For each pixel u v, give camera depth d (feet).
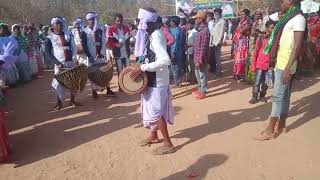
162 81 18.60
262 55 25.80
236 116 24.40
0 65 22.93
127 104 28.89
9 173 18.56
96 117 26.12
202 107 26.96
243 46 33.01
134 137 21.99
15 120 26.71
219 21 35.60
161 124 19.13
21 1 111.86
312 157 18.10
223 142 20.36
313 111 24.25
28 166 19.16
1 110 20.01
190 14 47.34
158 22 18.04
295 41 18.35
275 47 19.56
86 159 19.54
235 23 62.64
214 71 38.11
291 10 18.86
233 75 35.14
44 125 25.13
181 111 26.32
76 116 26.66
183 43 32.96
